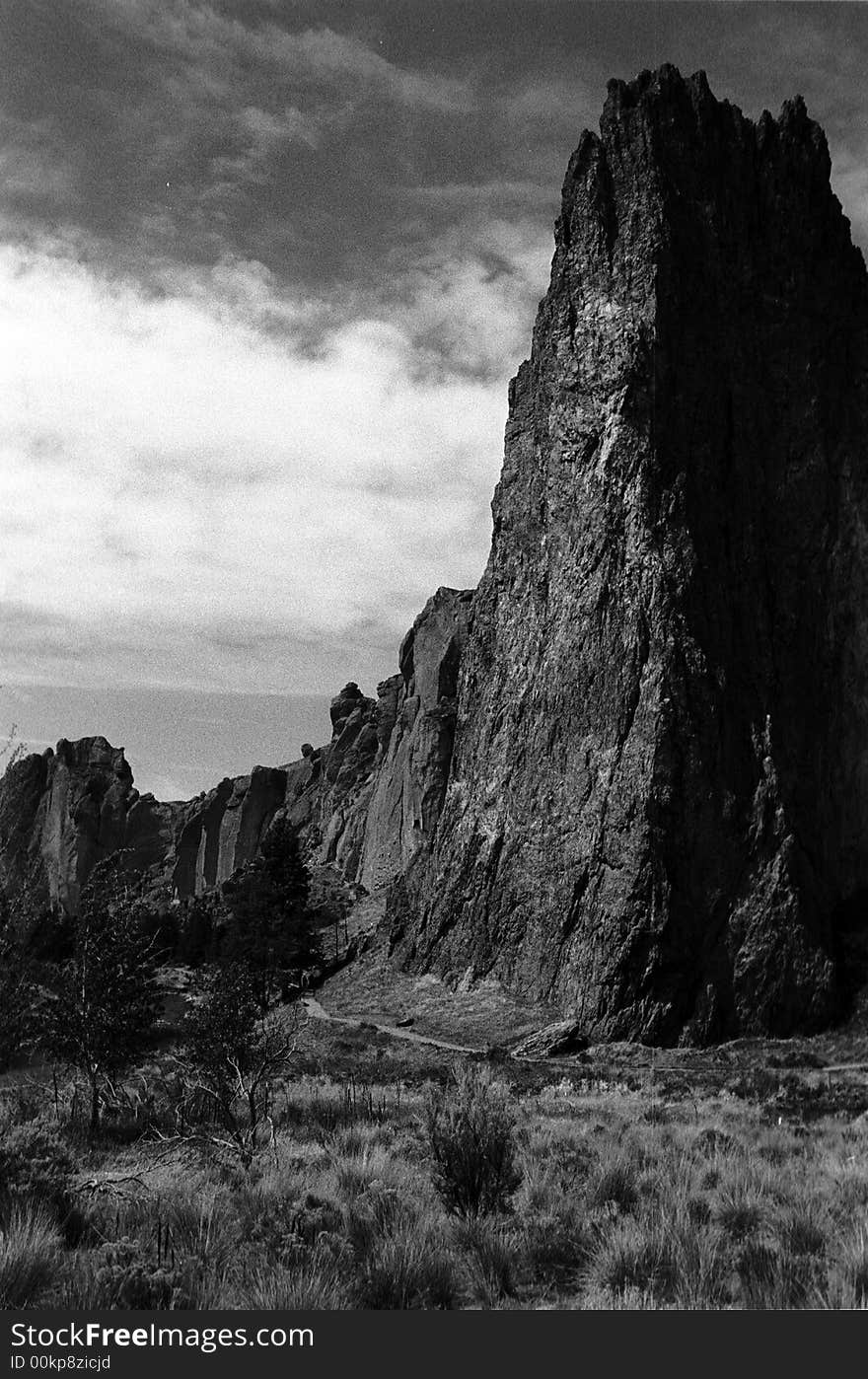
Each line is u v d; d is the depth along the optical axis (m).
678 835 74.56
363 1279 10.46
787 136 97.19
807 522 87.50
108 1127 23.55
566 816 79.62
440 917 87.25
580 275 90.88
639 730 77.38
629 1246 11.30
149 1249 11.09
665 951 71.75
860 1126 25.19
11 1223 11.34
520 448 96.81
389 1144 19.53
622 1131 22.94
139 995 25.88
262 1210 13.04
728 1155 18.09
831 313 93.81
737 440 86.69
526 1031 72.81
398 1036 74.44
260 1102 22.55
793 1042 69.06
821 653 85.81
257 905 101.06
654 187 89.19
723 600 81.31
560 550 87.50
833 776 83.56
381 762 179.62
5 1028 22.52
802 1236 11.86
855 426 91.81
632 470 83.50
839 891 81.12
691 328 86.81
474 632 96.75
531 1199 14.13
